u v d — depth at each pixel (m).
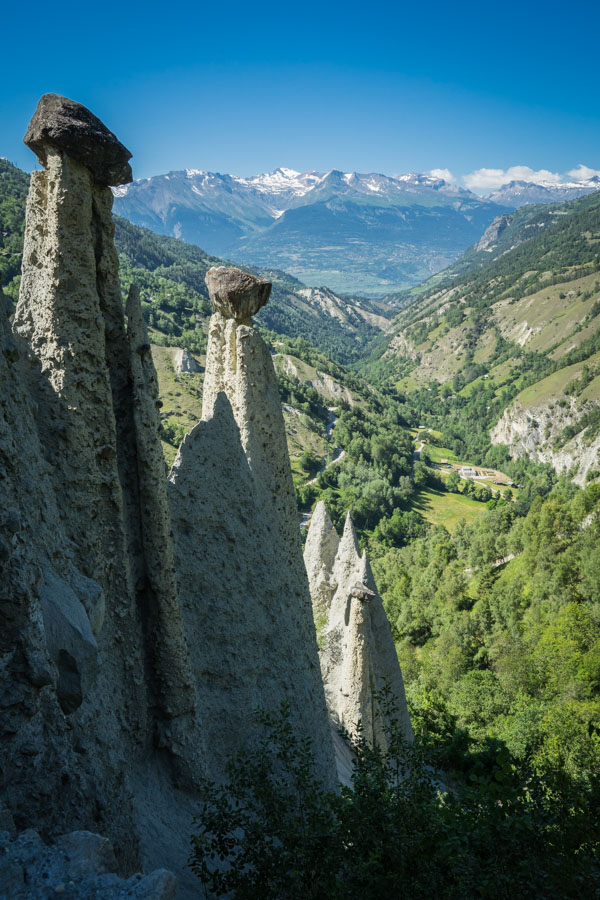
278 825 11.39
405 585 94.69
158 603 12.79
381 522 161.62
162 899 6.61
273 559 15.80
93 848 7.24
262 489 16.22
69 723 9.59
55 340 11.34
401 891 10.31
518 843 11.22
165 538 12.84
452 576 90.44
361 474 192.25
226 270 16.25
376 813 11.17
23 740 8.38
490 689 54.50
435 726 42.66
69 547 11.00
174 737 13.01
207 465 14.98
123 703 12.39
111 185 12.03
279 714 15.26
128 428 12.83
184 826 12.42
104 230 12.36
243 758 14.43
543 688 54.91
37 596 8.72
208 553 14.72
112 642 12.19
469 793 12.24
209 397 17.02
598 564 72.81
